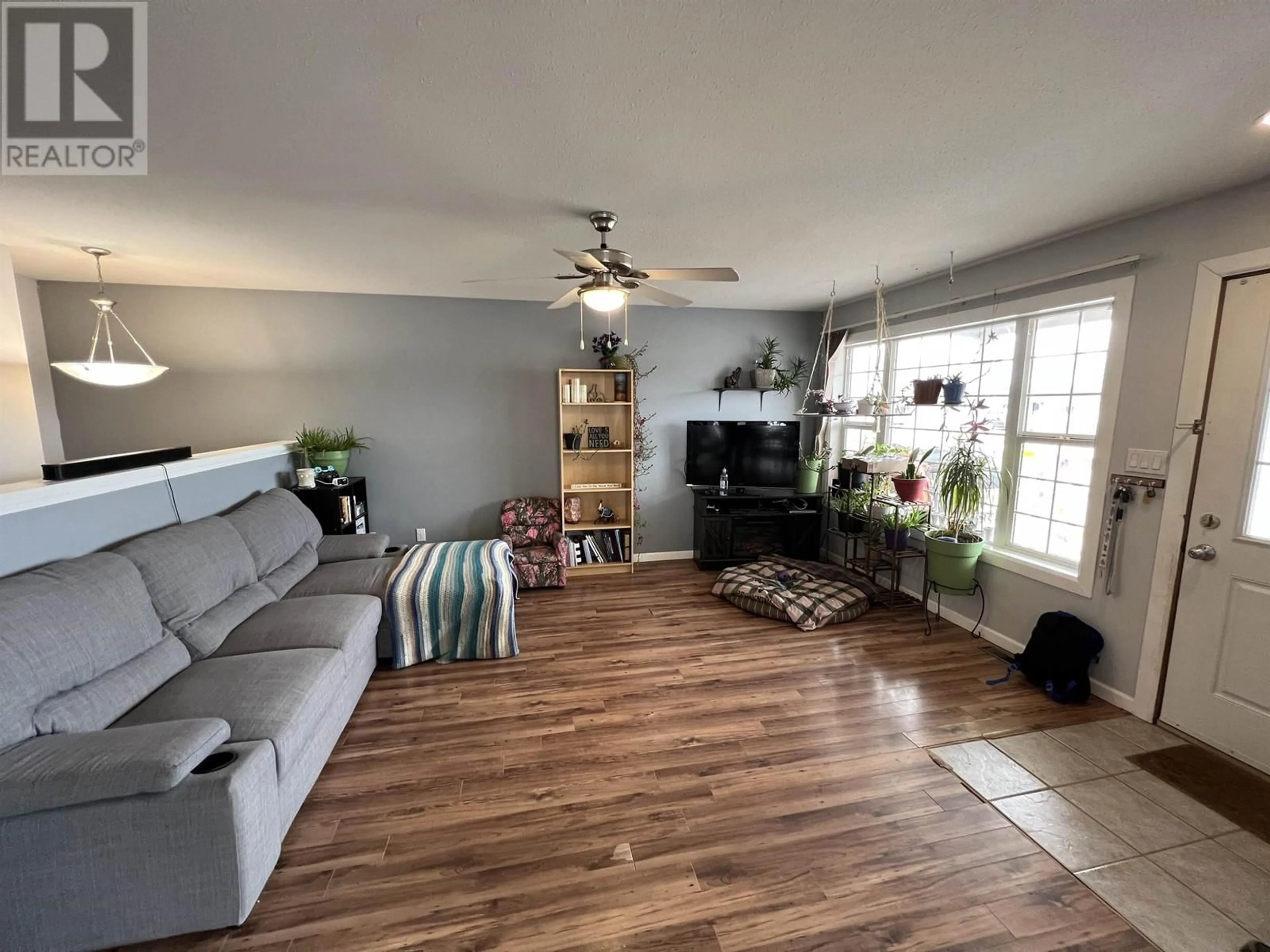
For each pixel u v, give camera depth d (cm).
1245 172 205
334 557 354
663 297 282
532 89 152
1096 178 212
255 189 222
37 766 134
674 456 518
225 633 231
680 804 203
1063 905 162
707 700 276
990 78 147
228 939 150
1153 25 125
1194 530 236
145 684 184
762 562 462
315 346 438
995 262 330
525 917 158
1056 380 306
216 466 306
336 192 225
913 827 192
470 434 475
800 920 157
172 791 141
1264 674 216
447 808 201
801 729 251
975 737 244
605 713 264
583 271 254
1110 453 269
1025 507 328
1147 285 250
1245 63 139
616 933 153
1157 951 148
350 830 189
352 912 158
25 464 327
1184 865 175
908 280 391
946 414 382
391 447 461
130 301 403
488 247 304
